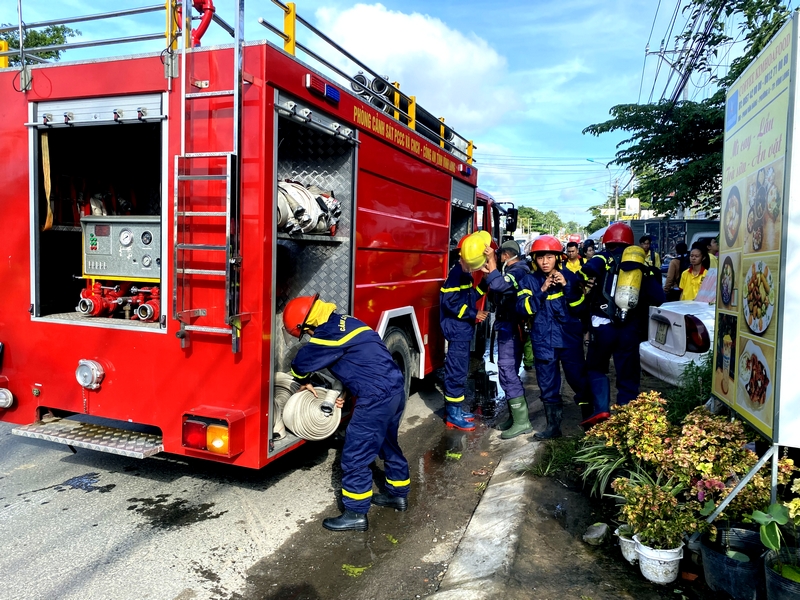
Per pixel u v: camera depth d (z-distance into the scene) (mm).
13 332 4027
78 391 3867
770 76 2791
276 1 3504
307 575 3062
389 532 3559
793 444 2570
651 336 6152
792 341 2539
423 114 5996
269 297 3367
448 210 6625
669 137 11656
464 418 5613
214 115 3305
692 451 2998
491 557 3033
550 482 3975
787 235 2521
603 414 4516
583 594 2686
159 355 3596
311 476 4422
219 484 4227
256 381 3359
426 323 6105
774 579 2273
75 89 3652
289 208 3652
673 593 2705
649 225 17875
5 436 5152
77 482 4199
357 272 4457
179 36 3488
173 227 3434
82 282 4344
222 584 2965
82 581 2949
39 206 3926
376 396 3469
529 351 8133
